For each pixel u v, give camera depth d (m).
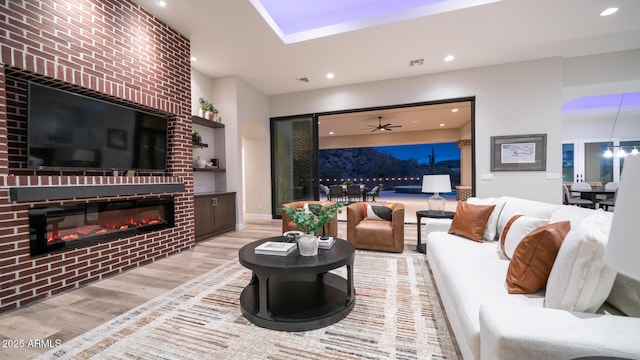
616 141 7.63
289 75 5.15
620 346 0.83
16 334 1.77
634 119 7.49
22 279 2.14
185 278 2.73
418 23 3.42
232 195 5.01
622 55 4.23
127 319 1.96
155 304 2.18
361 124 8.95
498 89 4.70
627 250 0.64
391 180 14.49
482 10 3.16
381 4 3.64
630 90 4.62
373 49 4.11
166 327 1.86
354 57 4.39
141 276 2.79
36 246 2.25
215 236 4.59
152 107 3.27
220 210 4.68
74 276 2.49
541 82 4.48
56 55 2.33
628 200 0.66
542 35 3.73
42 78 2.31
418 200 10.87
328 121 8.45
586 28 3.57
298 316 1.86
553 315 1.00
